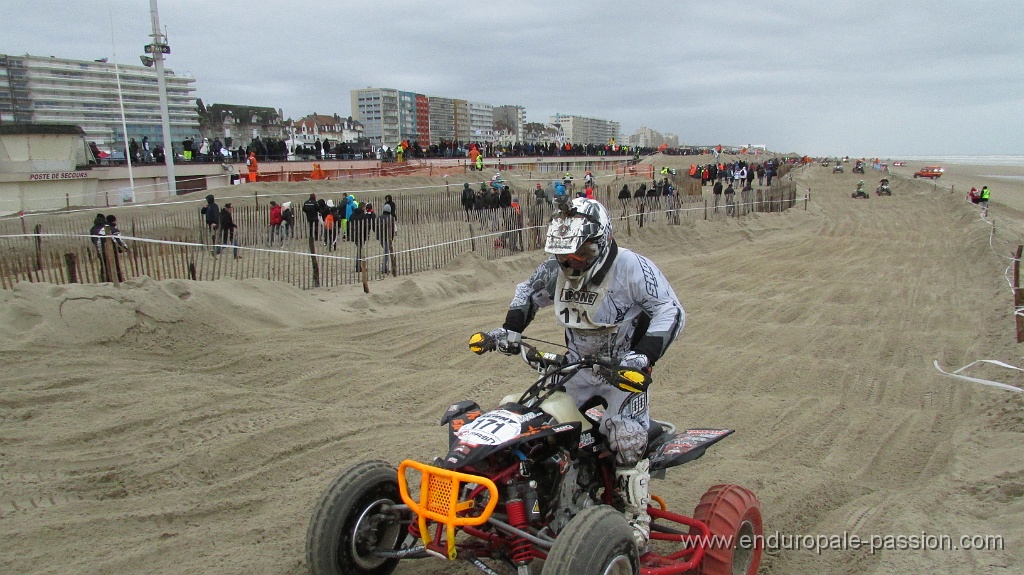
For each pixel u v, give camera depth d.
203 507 4.71
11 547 4.07
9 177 23.31
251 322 9.49
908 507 5.00
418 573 4.05
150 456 5.43
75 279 10.37
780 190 31.94
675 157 78.44
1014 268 13.58
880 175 68.06
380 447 5.89
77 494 4.80
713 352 9.47
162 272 11.86
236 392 6.90
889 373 8.66
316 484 5.19
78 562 3.99
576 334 3.71
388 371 8.10
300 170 33.06
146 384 6.89
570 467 3.42
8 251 12.29
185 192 27.58
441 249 15.77
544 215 19.59
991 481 5.23
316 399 7.11
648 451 3.79
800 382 8.30
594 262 3.48
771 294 13.99
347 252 17.19
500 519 3.27
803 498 5.20
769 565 4.27
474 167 40.28
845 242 22.95
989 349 9.66
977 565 4.07
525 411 3.39
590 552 2.78
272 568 4.03
